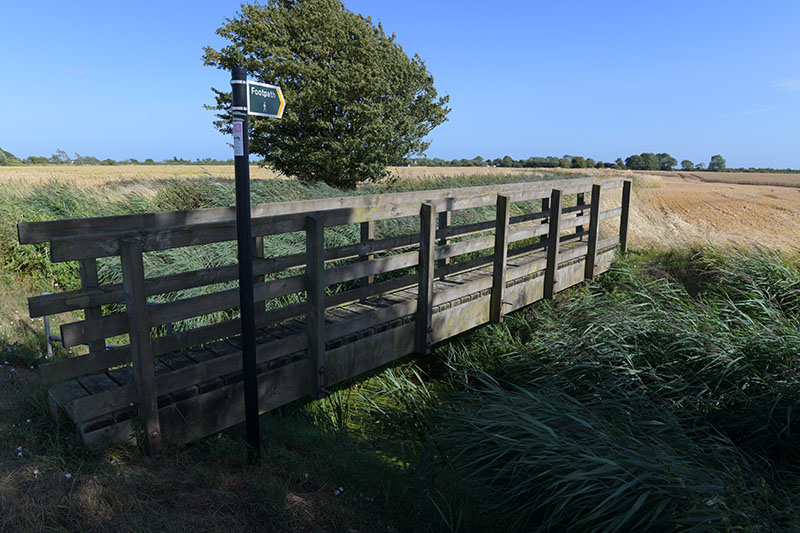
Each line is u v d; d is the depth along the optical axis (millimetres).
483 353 6484
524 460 3430
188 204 11148
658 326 5727
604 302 6820
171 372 3203
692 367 5148
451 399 5449
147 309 2963
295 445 3859
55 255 2664
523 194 6164
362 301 5047
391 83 16406
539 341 6379
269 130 16094
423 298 5016
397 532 3033
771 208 22312
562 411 4098
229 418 3531
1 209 9023
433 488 3619
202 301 3340
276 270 3752
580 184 7312
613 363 5398
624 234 9055
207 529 2621
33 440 3025
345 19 16281
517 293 6398
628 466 3273
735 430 4406
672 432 4098
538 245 6809
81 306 2869
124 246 2805
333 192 13023
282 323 4332
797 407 4152
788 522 2830
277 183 12648
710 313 6105
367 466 3768
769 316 6152
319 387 4066
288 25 15977
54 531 2361
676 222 14125
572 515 3221
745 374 4715
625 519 2846
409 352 5074
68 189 11070
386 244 4672
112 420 2996
